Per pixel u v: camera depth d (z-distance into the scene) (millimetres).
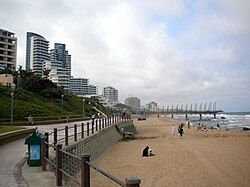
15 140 22172
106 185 16938
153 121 108000
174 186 17859
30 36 176250
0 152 16141
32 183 9727
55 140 15008
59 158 9477
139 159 27016
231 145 39062
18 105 48531
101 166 23672
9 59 103000
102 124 36219
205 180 19500
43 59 171125
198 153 31219
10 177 10531
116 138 42031
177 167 23516
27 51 177250
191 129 71250
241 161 26625
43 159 11719
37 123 40469
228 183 18891
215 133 59375
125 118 65062
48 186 9367
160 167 23438
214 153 31406
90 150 24797
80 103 89312
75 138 20219
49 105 63562
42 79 78000
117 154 30203
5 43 101125
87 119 60625
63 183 10016
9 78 70188
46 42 172625
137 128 75312
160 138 49438
